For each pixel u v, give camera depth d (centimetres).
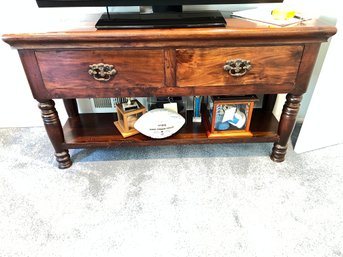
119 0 99
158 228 96
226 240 92
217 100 114
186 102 141
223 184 115
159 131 119
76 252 89
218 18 100
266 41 92
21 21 127
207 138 121
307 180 116
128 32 88
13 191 113
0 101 151
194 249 89
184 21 97
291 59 97
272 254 87
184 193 111
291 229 95
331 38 114
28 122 160
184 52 93
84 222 99
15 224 98
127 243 91
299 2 124
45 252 89
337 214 100
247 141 121
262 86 103
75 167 127
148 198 109
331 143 139
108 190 113
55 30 91
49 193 112
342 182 115
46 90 100
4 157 134
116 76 98
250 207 104
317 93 119
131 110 122
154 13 108
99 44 90
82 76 97
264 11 115
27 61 93
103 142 119
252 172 122
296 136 147
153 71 97
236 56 95
